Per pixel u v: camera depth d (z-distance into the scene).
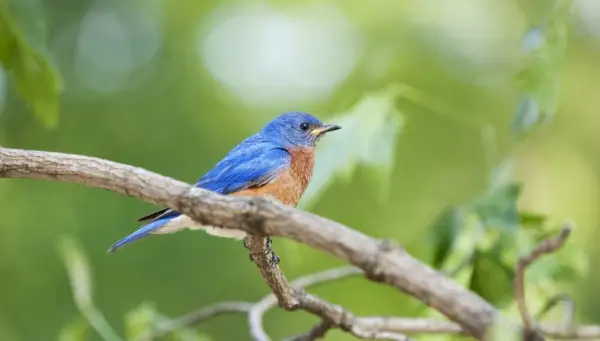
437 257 8.44
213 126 15.84
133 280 14.68
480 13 16.03
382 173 8.49
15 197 14.88
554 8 8.36
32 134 15.25
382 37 16.31
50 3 16.39
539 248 4.12
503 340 3.30
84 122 15.64
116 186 4.48
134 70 16.42
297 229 3.77
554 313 12.76
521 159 14.04
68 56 16.22
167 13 16.78
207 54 16.59
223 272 14.89
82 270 9.21
